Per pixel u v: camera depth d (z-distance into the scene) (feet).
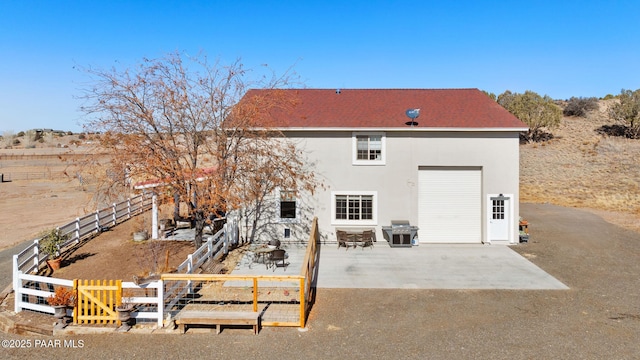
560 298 36.09
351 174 55.72
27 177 148.97
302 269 31.50
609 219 72.54
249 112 45.21
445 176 56.49
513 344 27.63
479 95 65.98
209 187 42.50
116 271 44.52
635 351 26.63
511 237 55.72
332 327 30.30
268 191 53.21
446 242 56.65
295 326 30.22
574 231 63.10
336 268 45.14
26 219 81.56
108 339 28.50
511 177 55.52
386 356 26.16
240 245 54.65
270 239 55.77
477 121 55.72
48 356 26.45
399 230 53.83
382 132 55.42
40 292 32.12
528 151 149.69
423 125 54.90
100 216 68.59
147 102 42.70
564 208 84.58
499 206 56.13
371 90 69.56
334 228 55.93
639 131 158.10
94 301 30.32
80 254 51.01
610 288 38.55
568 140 159.02
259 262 47.11
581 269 44.60
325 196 55.83
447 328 30.09
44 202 103.35
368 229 55.83
